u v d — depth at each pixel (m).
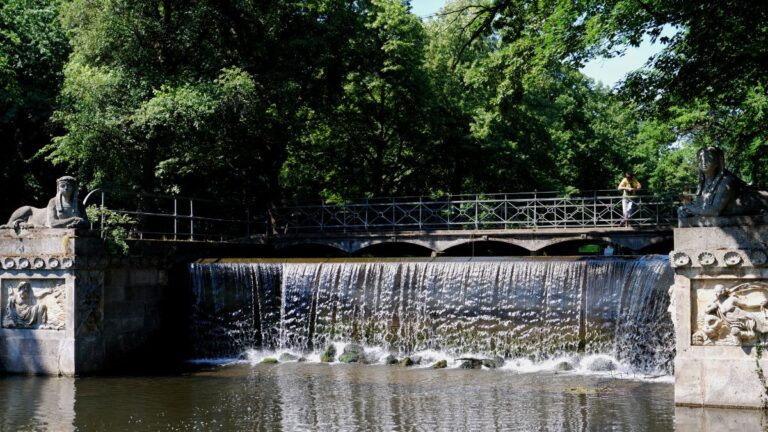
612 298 18.05
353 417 13.05
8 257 18.25
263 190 32.59
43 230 18.08
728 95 19.72
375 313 20.52
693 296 13.12
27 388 16.19
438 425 12.37
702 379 13.06
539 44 19.27
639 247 26.50
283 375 17.70
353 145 35.00
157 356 20.72
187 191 30.88
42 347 18.03
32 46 27.89
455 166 35.66
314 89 31.52
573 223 29.88
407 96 33.06
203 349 21.48
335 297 20.92
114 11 25.89
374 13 32.41
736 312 12.75
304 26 30.39
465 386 15.91
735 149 23.77
